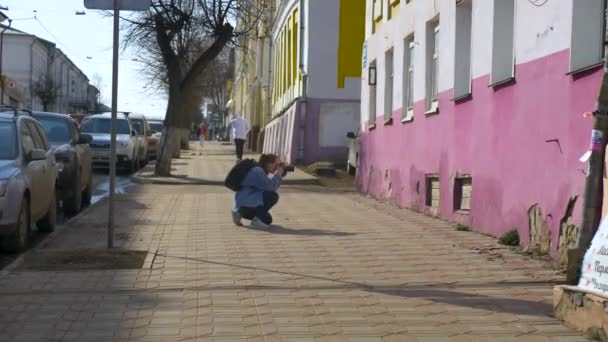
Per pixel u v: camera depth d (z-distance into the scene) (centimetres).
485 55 1080
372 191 1848
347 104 2684
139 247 1005
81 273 829
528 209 934
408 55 1573
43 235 1172
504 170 1013
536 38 915
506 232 998
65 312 667
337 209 1497
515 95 978
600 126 657
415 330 604
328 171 2423
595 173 662
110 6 916
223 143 6731
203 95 6525
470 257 911
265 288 760
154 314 659
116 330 611
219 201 1653
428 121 1374
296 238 1083
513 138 983
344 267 863
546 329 600
